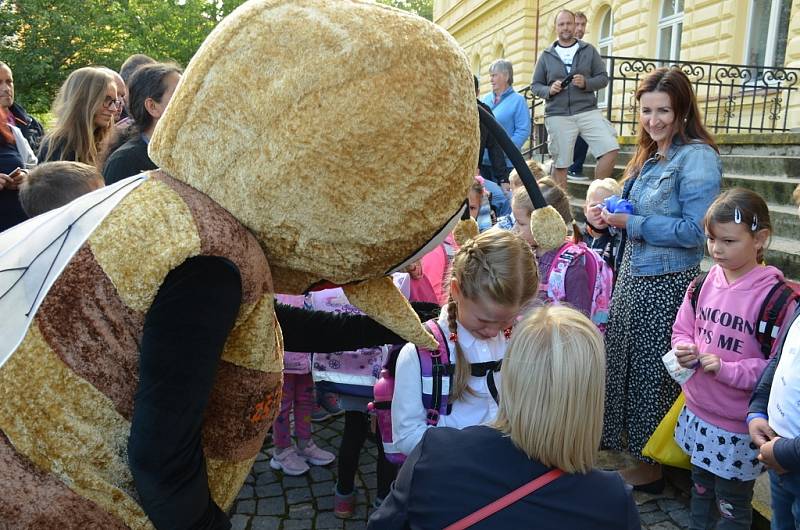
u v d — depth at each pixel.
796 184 5.26
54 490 0.93
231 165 0.95
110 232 0.94
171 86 2.58
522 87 15.38
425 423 1.86
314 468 3.16
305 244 1.00
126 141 2.74
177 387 0.88
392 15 0.98
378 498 2.63
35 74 17.78
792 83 8.20
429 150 0.96
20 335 0.91
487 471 1.19
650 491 2.88
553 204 2.87
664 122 2.69
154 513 0.92
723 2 9.47
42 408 0.91
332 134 0.91
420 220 1.01
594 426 1.19
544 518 1.13
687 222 2.62
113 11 20.30
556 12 14.23
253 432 1.10
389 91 0.92
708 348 2.38
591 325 1.26
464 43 19.33
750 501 2.37
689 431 2.44
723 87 9.47
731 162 6.58
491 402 1.87
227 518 1.05
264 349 1.05
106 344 0.93
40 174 1.98
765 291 2.26
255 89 0.93
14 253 1.01
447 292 2.04
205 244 0.93
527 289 1.72
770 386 2.02
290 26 0.94
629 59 8.77
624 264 2.94
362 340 1.49
